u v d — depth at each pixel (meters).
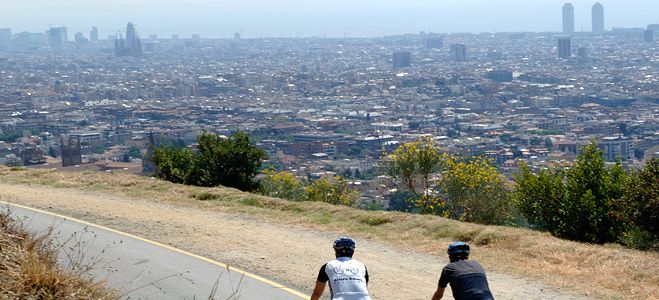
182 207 23.36
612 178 21.78
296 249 17.64
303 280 15.02
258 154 30.50
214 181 29.66
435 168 29.94
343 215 21.69
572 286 14.46
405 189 30.97
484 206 27.88
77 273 11.81
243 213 22.31
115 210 22.28
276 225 20.61
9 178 29.08
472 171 28.39
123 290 13.73
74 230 19.25
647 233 19.06
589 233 20.25
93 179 28.20
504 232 18.66
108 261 15.92
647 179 19.75
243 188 30.22
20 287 10.32
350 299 9.88
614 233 20.11
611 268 15.41
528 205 21.33
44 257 11.59
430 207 29.20
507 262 16.44
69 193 25.64
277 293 14.04
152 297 13.50
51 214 21.50
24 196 24.61
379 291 14.25
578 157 21.97
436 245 18.22
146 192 25.75
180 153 30.94
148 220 20.83
